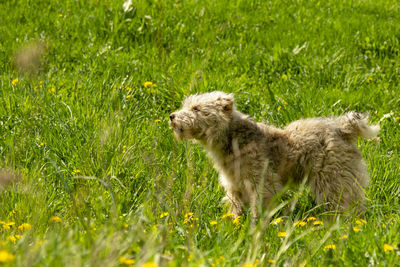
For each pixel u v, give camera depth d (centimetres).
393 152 1098
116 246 553
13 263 494
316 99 1303
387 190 939
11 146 943
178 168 940
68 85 1302
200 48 1642
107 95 1201
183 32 1775
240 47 1678
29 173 897
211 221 759
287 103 1287
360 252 616
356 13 2180
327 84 1473
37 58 1092
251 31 1862
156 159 952
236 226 795
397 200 902
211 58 1575
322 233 725
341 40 1809
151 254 531
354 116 912
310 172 908
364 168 925
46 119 1095
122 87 1286
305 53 1648
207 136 960
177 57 1574
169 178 866
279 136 945
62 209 821
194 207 830
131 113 1148
